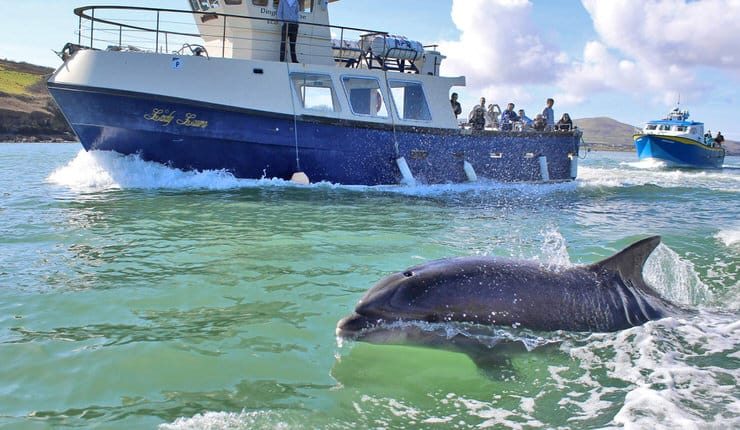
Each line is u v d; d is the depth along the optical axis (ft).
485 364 15.80
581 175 101.96
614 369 15.49
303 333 18.12
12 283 22.98
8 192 50.29
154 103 52.47
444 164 64.64
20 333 17.78
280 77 55.26
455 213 45.80
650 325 17.98
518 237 35.47
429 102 63.36
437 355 16.58
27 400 13.66
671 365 15.61
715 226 42.09
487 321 16.85
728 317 19.04
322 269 25.90
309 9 60.49
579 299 17.81
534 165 73.15
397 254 29.35
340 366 15.78
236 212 41.65
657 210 52.42
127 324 18.66
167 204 44.42
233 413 13.14
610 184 78.43
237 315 19.66
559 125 79.10
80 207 42.37
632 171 123.54
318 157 57.57
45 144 192.24
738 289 24.29
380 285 17.26
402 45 61.62
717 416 12.84
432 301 16.72
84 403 13.56
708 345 16.83
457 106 67.82
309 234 34.14
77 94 52.29
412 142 61.98
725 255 30.91
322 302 21.18
